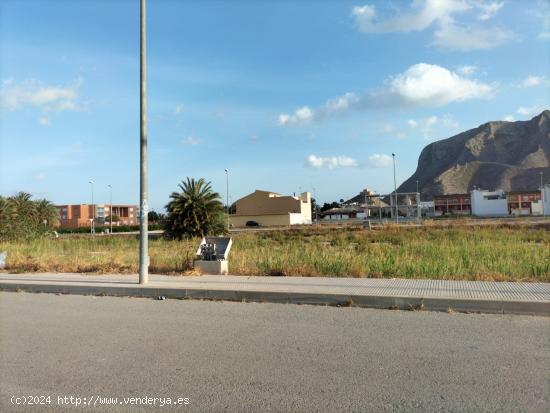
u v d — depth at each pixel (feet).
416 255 52.11
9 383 18.03
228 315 29.17
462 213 426.51
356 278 40.01
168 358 20.54
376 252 54.95
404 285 35.35
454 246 61.57
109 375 18.63
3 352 21.94
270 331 24.88
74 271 49.88
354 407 15.24
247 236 137.49
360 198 535.60
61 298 37.01
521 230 114.11
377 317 27.94
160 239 136.46
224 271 44.37
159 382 17.76
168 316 29.22
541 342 22.08
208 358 20.43
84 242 114.11
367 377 17.78
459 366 18.81
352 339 23.03
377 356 20.25
